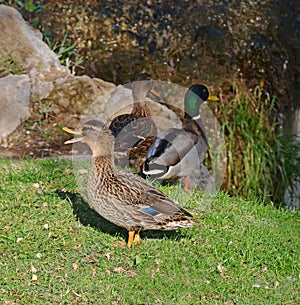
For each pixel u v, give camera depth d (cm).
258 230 765
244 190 1135
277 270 684
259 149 1166
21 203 759
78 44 1295
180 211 671
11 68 1109
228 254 697
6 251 664
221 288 643
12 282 616
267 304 625
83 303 599
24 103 1058
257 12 1395
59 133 1049
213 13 1376
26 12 1296
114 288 623
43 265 647
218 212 802
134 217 658
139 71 1288
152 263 668
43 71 1119
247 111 1207
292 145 1211
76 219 737
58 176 851
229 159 1145
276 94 1300
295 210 902
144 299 614
